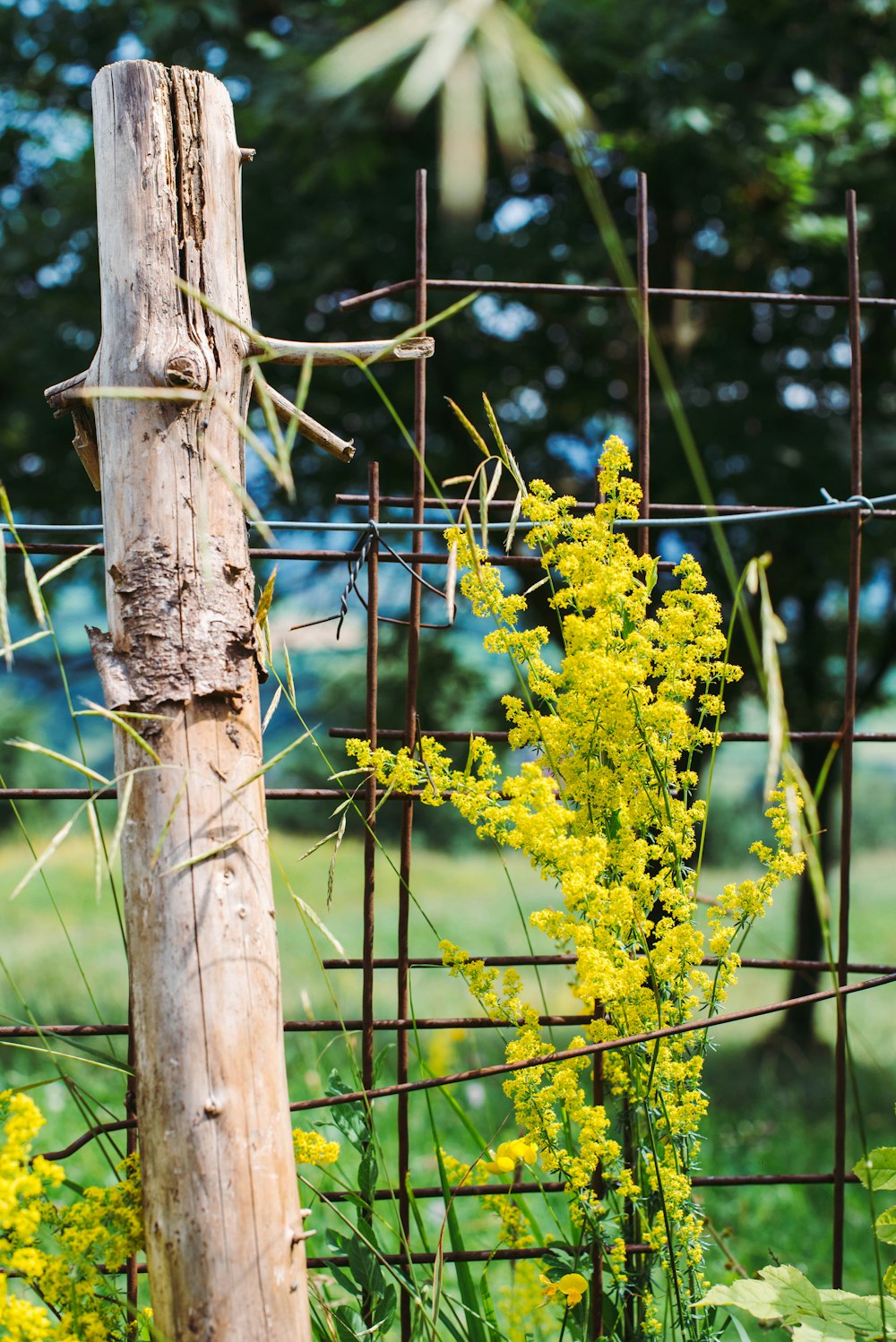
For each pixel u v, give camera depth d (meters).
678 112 5.35
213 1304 1.44
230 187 1.74
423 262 2.08
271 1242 1.47
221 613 1.62
